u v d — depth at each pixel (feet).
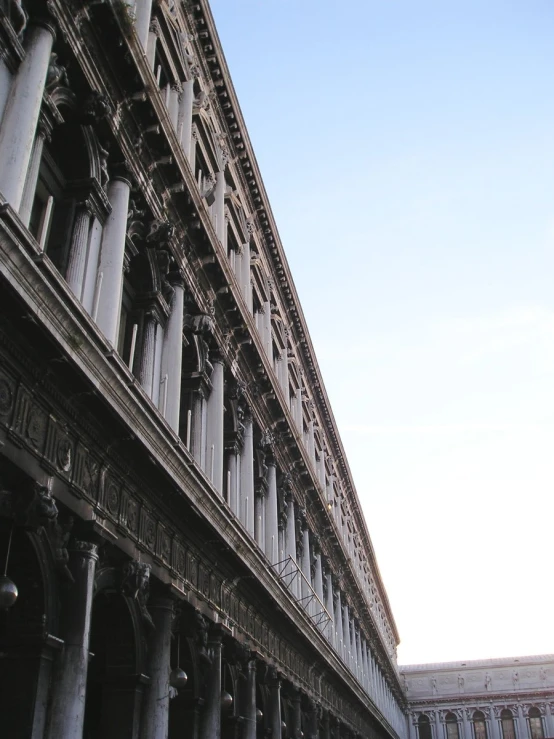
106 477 53.16
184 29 96.58
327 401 178.09
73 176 61.52
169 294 76.64
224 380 96.58
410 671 402.52
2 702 42.60
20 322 41.75
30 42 53.36
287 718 102.94
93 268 59.72
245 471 100.48
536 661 391.45
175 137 72.59
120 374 51.96
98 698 61.46
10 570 44.68
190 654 67.92
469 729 380.17
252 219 124.98
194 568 69.36
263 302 130.31
